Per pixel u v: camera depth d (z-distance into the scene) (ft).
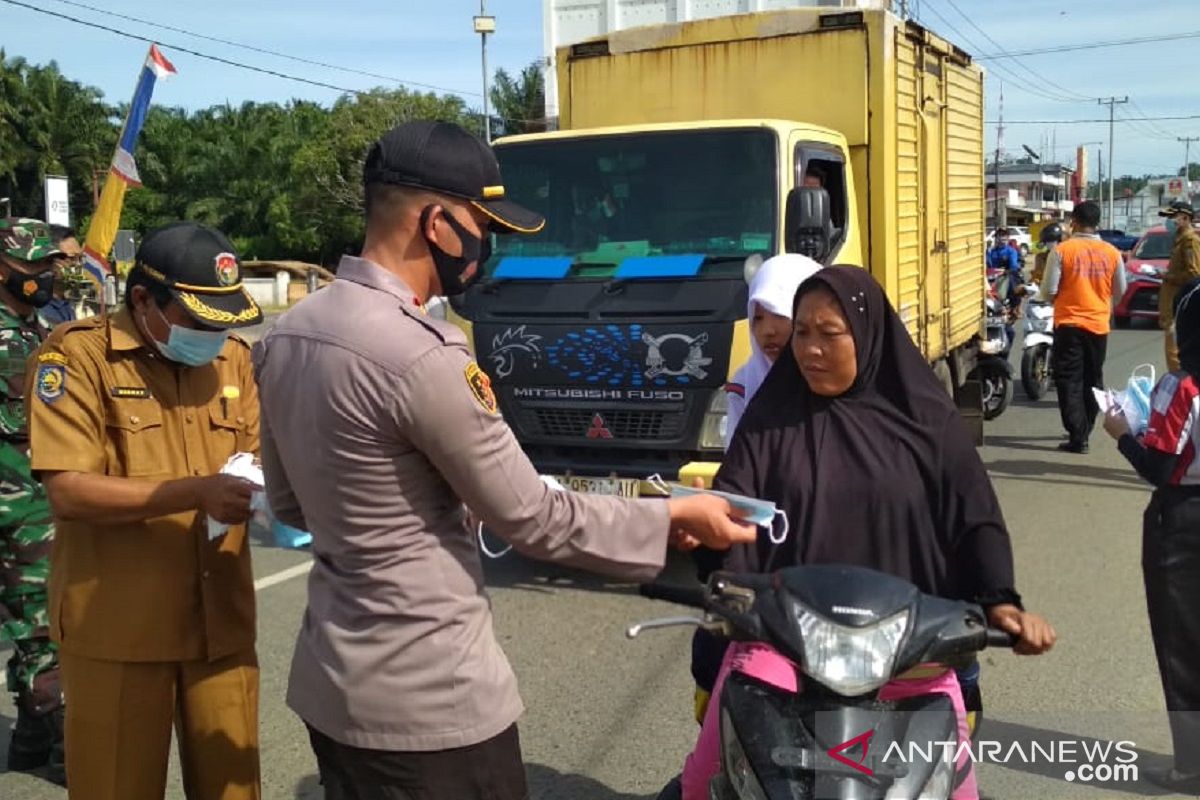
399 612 7.02
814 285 8.60
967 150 30.89
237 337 10.12
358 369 6.76
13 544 12.91
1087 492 26.89
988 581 8.27
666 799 9.64
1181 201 32.96
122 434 9.16
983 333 33.99
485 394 6.95
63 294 23.47
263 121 181.88
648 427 18.78
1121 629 17.49
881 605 6.89
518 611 18.92
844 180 21.86
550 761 13.58
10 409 12.66
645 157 20.65
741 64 23.32
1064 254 30.63
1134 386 12.77
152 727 9.31
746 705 7.30
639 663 16.57
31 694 13.14
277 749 14.11
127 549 9.16
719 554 9.00
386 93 152.66
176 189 178.50
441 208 7.13
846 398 8.81
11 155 146.51
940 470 8.67
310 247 170.19
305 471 7.05
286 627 18.35
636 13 29.30
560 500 7.20
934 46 26.04
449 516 7.21
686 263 19.01
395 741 7.06
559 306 19.44
